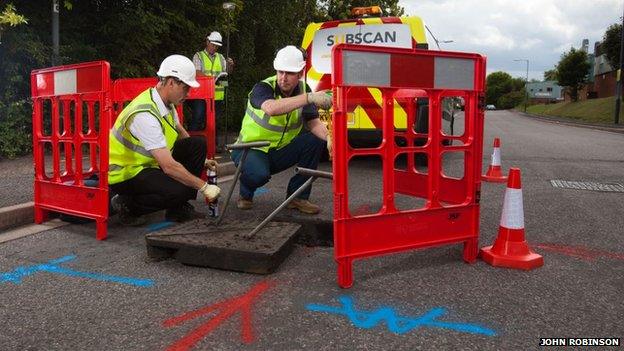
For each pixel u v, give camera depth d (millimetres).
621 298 2611
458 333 2221
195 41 9898
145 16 7855
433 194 2951
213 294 2633
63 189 3820
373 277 2877
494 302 2545
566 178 6512
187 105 8086
